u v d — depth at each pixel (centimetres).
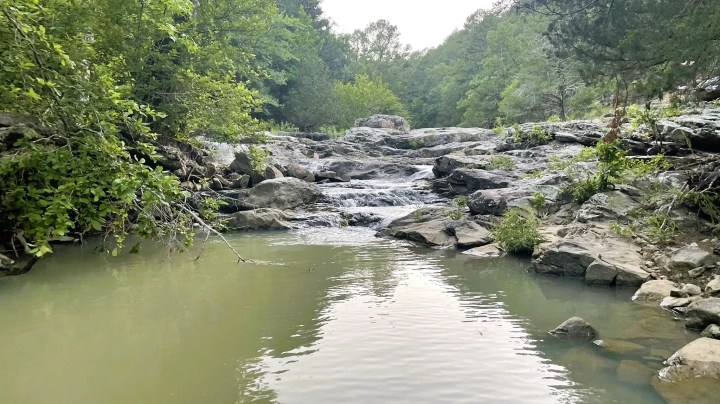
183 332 623
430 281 880
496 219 1275
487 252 1121
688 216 1013
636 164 1292
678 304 691
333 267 994
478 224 1294
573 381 481
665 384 466
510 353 551
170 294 795
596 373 498
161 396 458
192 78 1584
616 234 989
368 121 4206
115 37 1383
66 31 1033
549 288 829
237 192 1777
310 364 524
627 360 528
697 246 867
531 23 5278
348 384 477
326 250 1188
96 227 768
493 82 5712
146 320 669
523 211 1241
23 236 965
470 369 510
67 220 745
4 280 891
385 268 984
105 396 459
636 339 587
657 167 1274
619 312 691
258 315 688
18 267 933
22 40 834
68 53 1028
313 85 5253
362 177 2539
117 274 936
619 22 1037
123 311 707
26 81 853
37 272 952
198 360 537
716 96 1584
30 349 571
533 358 537
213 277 909
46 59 844
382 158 2909
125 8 1371
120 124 1309
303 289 824
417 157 3009
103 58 1395
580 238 979
